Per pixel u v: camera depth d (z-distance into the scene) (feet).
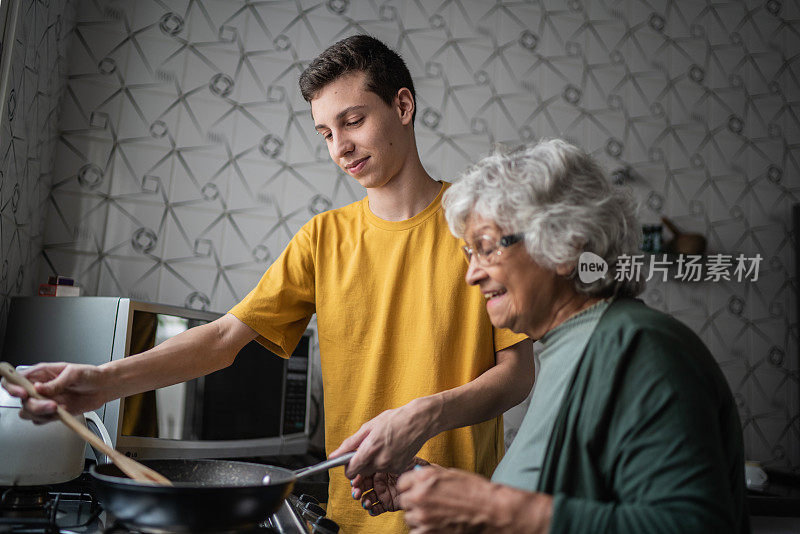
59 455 2.72
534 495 1.84
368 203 3.68
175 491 1.97
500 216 2.19
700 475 1.72
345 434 3.43
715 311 7.18
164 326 4.45
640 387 1.86
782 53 7.89
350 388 3.44
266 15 6.45
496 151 2.49
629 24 7.48
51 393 2.58
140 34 6.05
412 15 6.83
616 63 7.37
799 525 5.14
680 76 7.55
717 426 1.84
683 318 7.09
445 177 6.71
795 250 7.50
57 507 2.68
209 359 3.27
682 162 7.39
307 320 3.81
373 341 3.42
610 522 1.72
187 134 6.09
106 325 4.22
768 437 7.07
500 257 2.22
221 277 6.04
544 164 2.21
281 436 5.40
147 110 5.99
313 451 6.00
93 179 5.77
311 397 6.07
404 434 2.65
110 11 5.98
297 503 3.35
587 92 7.23
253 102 6.32
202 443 4.65
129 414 4.14
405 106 3.47
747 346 7.20
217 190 6.13
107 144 5.84
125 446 4.09
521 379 3.23
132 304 4.21
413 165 3.52
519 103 7.02
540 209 2.15
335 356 3.49
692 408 1.80
